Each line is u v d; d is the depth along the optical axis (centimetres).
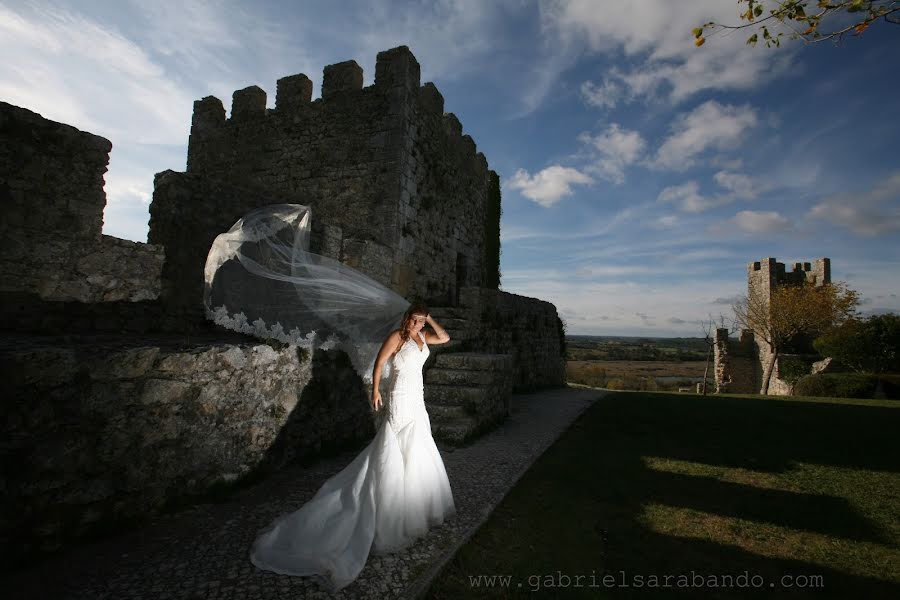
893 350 2114
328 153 1133
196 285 624
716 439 702
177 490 374
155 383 361
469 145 1544
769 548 342
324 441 548
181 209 614
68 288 475
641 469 539
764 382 3030
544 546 339
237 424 430
